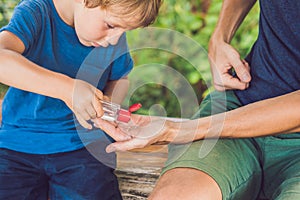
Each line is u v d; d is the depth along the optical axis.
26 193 1.48
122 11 1.38
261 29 1.51
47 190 1.55
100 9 1.40
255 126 1.35
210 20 3.03
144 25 1.45
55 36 1.54
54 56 1.55
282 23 1.42
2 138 1.54
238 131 1.36
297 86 1.44
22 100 1.55
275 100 1.38
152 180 1.66
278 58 1.44
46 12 1.52
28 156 1.51
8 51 1.36
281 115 1.34
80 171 1.51
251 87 1.53
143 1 1.40
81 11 1.45
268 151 1.44
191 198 1.22
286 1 1.39
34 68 1.36
